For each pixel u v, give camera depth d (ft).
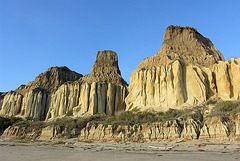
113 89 230.68
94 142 142.20
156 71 185.98
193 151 90.99
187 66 176.14
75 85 252.01
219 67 162.91
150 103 178.60
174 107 162.81
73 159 84.07
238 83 147.13
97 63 284.82
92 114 209.87
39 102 288.10
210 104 143.13
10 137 195.42
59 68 371.76
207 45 226.58
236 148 88.07
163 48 217.56
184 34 224.94
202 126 116.98
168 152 92.89
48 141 160.56
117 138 137.08
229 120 109.60
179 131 120.26
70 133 172.24
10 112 295.48
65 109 245.24
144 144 118.52
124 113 177.99
